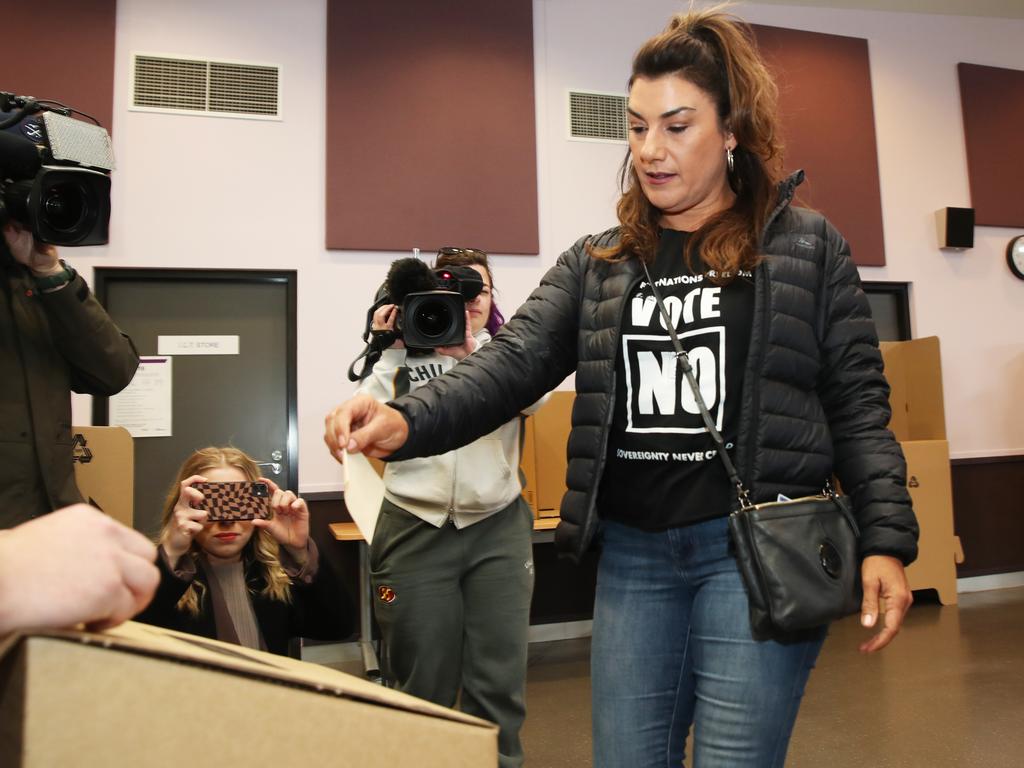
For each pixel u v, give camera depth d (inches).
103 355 63.3
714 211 44.1
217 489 58.1
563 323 45.8
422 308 66.7
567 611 154.3
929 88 195.0
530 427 144.3
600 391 42.1
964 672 115.9
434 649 69.5
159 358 145.6
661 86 41.1
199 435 146.4
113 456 93.2
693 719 42.9
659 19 173.9
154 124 144.0
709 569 39.7
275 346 151.5
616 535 43.0
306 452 145.9
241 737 11.9
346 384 149.3
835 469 43.2
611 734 41.1
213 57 147.6
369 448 34.5
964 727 93.8
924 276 190.5
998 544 186.7
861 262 184.1
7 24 137.7
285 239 148.9
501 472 71.9
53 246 58.9
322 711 12.9
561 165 165.2
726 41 41.9
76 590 12.4
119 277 143.3
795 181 43.1
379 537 72.3
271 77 150.1
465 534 70.8
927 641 135.4
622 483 42.2
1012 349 195.3
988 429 191.3
